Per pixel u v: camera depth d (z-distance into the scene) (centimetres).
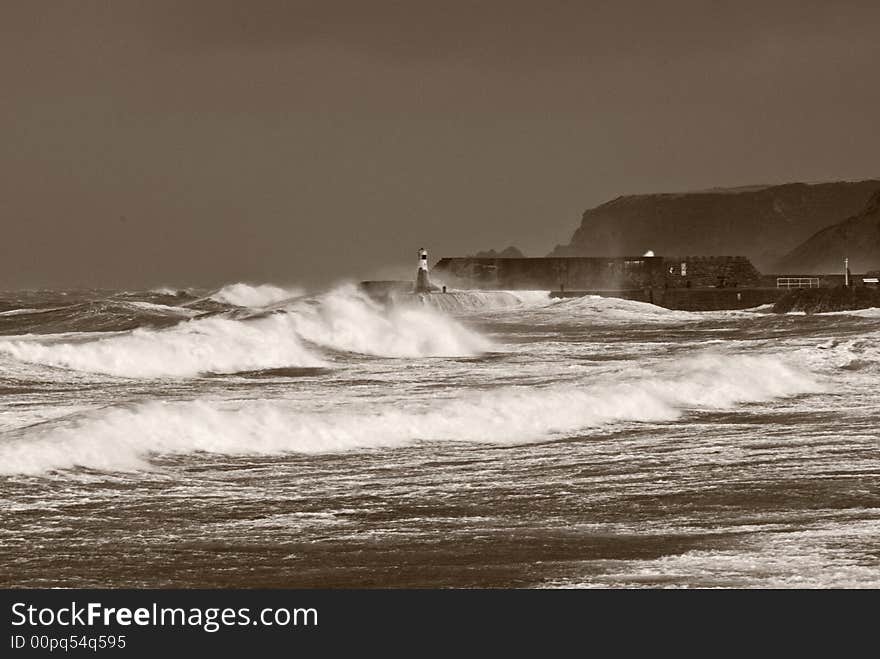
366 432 8381
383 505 6619
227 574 5425
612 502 6669
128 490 6769
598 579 5338
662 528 6112
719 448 8225
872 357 12562
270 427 8175
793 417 9600
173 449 7638
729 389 10444
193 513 6381
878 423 9294
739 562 5516
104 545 5784
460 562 5575
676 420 9394
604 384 10262
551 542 5875
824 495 6781
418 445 8244
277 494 6831
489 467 7612
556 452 8106
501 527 6169
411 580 5350
